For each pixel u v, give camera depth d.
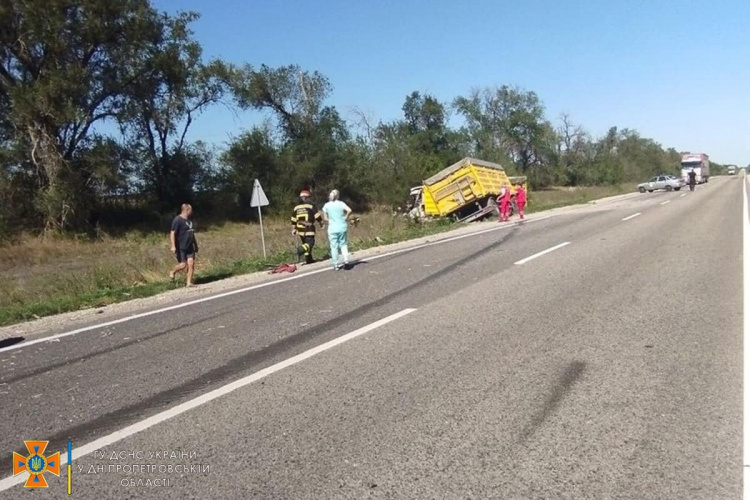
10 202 33.66
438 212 30.58
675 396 4.64
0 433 4.73
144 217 44.59
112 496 3.62
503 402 4.70
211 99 47.72
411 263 13.73
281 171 50.62
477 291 9.46
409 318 7.82
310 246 15.25
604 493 3.33
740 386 4.77
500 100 83.94
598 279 9.83
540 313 7.66
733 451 3.73
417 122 79.94
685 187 59.97
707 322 6.77
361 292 10.12
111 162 36.84
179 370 6.12
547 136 84.62
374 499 3.39
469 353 6.07
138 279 14.04
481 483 3.50
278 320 8.24
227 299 10.46
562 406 4.56
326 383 5.40
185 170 47.09
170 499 3.54
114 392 5.56
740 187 49.50
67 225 34.41
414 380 5.34
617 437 3.99
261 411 4.81
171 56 39.22
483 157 78.00
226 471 3.83
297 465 3.85
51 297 12.77
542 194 56.91
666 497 3.27
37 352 7.43
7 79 33.97
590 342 6.23
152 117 43.91
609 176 87.56
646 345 6.02
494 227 24.02
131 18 36.06
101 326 8.84
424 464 3.76
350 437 4.21
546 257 12.94
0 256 27.12
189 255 12.61
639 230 17.53
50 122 33.59
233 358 6.43
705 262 10.94
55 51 33.44
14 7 32.25
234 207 50.06
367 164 54.56
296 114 53.12
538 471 3.60
